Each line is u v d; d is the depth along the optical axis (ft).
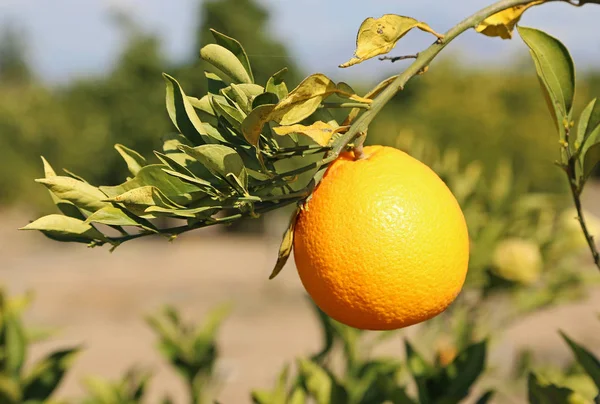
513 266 3.35
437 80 20.74
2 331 2.99
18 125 27.02
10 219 26.18
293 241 2.12
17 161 26.66
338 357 3.88
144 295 15.70
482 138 18.60
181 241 22.54
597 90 30.30
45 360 3.01
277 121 2.00
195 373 3.56
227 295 15.51
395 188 2.06
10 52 56.85
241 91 2.06
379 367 2.88
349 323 2.10
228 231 23.57
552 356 10.16
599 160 2.18
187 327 3.70
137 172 2.12
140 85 24.39
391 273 2.04
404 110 20.77
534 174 18.26
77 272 18.25
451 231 2.08
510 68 21.80
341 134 2.10
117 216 2.03
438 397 2.61
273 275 2.09
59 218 2.04
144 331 12.94
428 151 3.67
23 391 2.99
